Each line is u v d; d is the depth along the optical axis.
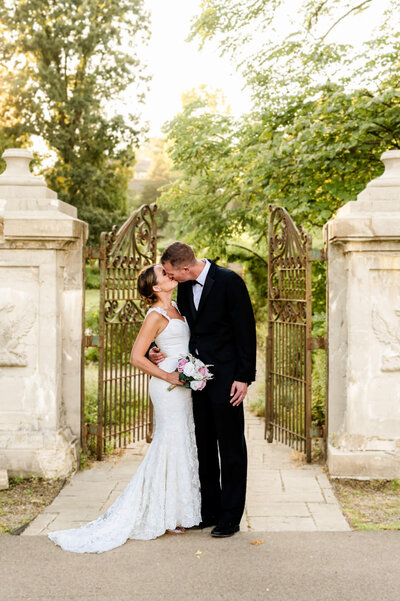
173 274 3.47
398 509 3.86
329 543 3.30
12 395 4.62
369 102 6.30
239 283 3.48
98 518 3.61
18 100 22.27
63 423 4.86
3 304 4.61
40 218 4.47
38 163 23.67
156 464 3.48
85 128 22.72
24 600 2.67
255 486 4.37
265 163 7.66
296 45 8.33
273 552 3.18
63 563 3.07
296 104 7.62
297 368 5.24
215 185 10.52
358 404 4.54
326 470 4.75
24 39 21.73
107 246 4.98
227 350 3.51
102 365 5.03
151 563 3.06
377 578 2.87
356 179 7.46
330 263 4.84
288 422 5.45
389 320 4.53
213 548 3.25
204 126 9.99
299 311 5.24
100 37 22.41
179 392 3.51
